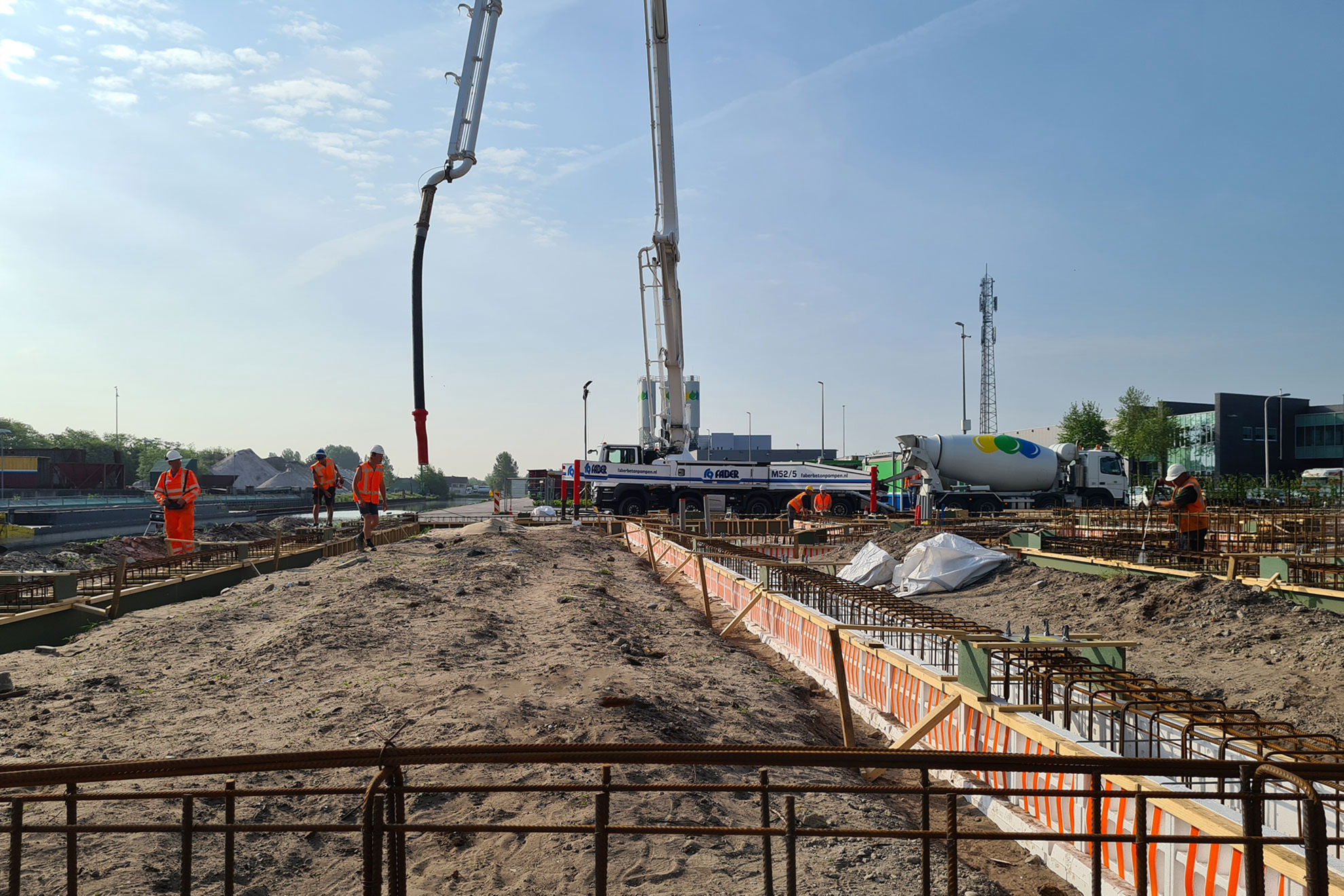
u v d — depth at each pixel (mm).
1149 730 5125
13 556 15328
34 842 4258
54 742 5727
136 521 38781
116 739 5855
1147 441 61188
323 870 4207
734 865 4375
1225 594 11445
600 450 32312
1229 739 4551
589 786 2521
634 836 4559
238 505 58938
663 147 25828
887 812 5410
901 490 34844
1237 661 9648
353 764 2455
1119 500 35312
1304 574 11688
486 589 13031
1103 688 5395
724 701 7672
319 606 11141
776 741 6715
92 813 4605
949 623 7223
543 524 29500
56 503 46344
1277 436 69125
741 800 5285
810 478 33156
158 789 4957
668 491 32125
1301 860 3373
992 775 5426
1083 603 12898
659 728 6402
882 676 7348
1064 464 35219
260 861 4234
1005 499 35156
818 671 8945
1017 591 14492
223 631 9766
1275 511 19125
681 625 11992
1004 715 5277
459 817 4699
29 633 9477
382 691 6977
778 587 11086
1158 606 11883
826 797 5508
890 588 15664
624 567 19531
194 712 6516
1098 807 2537
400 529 24531
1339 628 9828
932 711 6395
